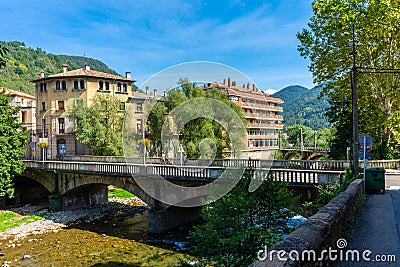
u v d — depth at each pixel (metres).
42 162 35.44
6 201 39.28
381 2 27.00
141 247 22.30
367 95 31.17
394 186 19.56
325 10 30.25
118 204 37.19
